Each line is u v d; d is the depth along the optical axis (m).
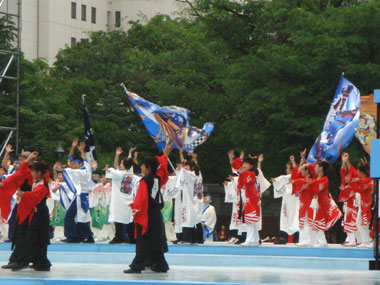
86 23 80.00
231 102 39.88
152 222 16.05
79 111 51.00
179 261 20.27
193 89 42.50
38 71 51.75
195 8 46.50
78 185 21.84
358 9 33.91
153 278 15.12
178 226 22.91
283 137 35.25
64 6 76.94
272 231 41.44
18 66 38.44
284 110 34.25
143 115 24.75
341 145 24.05
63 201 21.94
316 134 33.31
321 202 21.69
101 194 23.39
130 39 56.41
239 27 44.59
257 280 15.05
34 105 44.06
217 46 43.47
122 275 15.70
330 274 16.94
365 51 34.69
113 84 52.28
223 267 19.17
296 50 35.44
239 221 23.00
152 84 42.50
